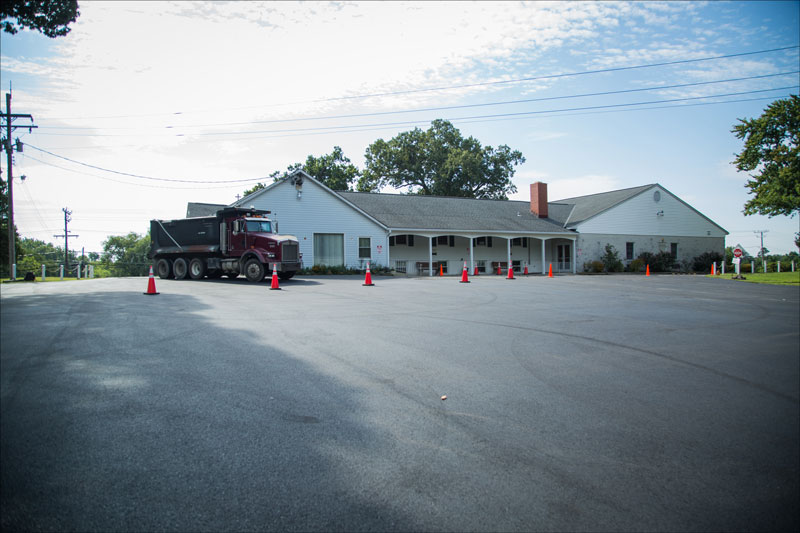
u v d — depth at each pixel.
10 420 4.10
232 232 20.17
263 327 8.44
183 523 2.78
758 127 25.98
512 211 38.62
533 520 2.94
